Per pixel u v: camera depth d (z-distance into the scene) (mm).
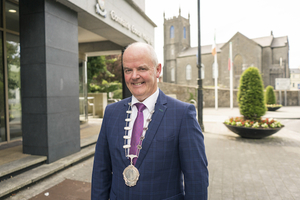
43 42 3951
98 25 5898
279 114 16766
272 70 46656
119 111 1309
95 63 13000
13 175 3479
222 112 19062
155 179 1094
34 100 4070
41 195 3119
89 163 4555
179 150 1142
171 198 1121
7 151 4438
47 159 4051
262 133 6820
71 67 4668
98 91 18844
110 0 5918
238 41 46438
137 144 1158
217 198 3090
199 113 8805
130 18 7180
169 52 65375
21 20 4102
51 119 4098
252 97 7309
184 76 58156
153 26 9281
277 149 5824
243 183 3602
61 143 4375
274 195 3152
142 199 1087
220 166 4488
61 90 4359
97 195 1324
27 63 4090
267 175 3938
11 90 5801
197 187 1091
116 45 8953
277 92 29531
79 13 5000
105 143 1353
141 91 1160
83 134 6836
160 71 1271
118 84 20844
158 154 1101
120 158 1183
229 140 7047
